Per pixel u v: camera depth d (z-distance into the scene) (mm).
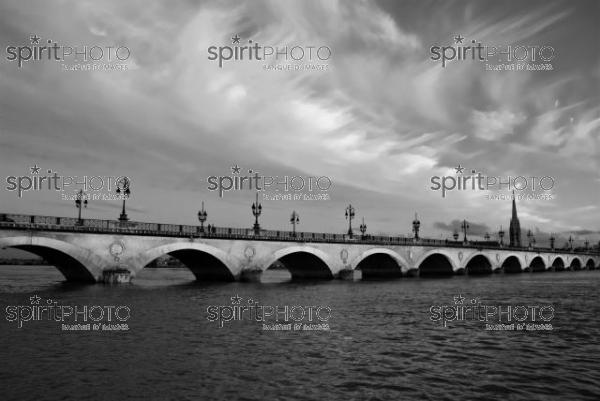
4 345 21062
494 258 117562
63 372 17016
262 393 15156
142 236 53406
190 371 17406
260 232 66875
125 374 16875
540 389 16031
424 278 86938
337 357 19844
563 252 157125
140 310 32344
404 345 22438
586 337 24984
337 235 78438
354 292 50750
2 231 43656
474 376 17406
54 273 95688
